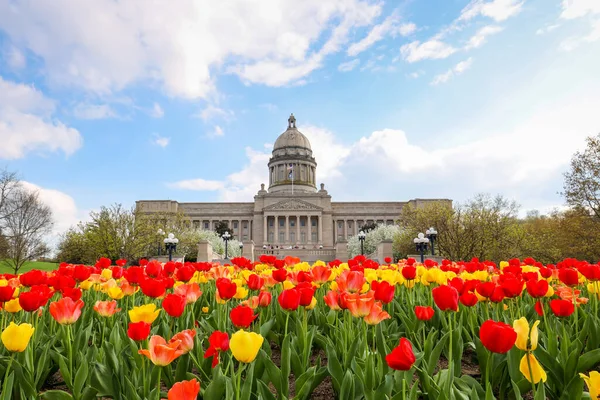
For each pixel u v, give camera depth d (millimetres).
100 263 7281
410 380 3418
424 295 7035
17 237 49375
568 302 3939
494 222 39188
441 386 3260
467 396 3215
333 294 4457
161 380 4156
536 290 4309
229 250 66688
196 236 62156
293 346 4109
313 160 131250
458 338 4078
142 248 43531
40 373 3949
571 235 36812
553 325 5082
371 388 3346
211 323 5250
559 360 4008
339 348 4477
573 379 3336
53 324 5270
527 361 2625
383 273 6133
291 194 112500
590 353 3602
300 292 4008
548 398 3793
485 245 38688
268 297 4562
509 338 2463
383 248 40875
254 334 2699
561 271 4984
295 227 110125
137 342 4129
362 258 8148
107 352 3682
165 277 5930
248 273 6660
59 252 53656
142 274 5078
